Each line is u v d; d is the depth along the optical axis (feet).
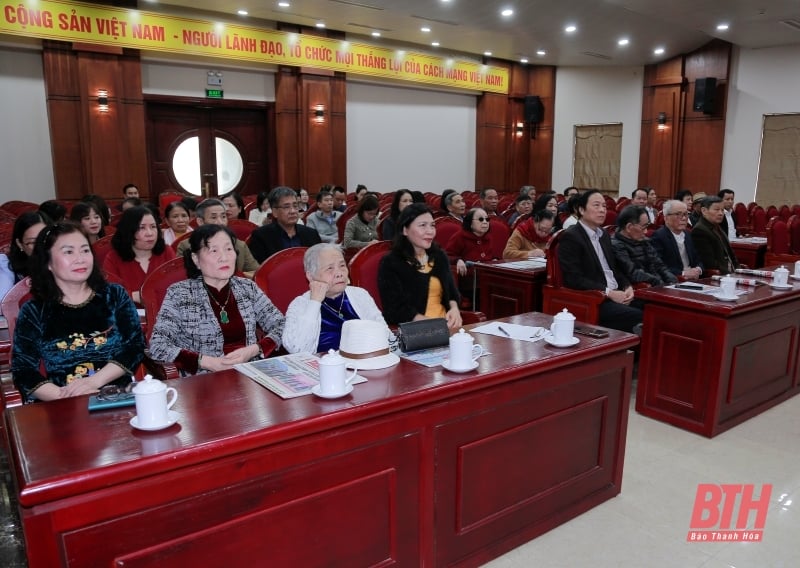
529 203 20.62
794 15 26.05
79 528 3.51
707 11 25.61
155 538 3.78
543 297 11.60
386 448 4.77
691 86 36.22
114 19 24.67
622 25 28.81
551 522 6.32
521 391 5.70
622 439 6.95
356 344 5.53
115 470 3.55
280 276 8.02
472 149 40.22
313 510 4.44
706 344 8.68
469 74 37.73
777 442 8.66
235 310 6.94
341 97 32.24
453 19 27.94
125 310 6.34
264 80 30.40
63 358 6.01
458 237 14.16
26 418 4.34
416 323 6.07
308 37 30.22
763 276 11.00
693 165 36.68
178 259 7.61
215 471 3.94
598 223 11.44
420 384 5.01
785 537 6.37
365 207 16.60
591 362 6.36
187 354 6.33
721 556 6.02
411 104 36.45
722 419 8.91
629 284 11.81
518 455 5.85
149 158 28.37
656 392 9.44
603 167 40.45
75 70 24.71
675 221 12.71
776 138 33.45
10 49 23.93
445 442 5.19
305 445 4.31
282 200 11.93
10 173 24.56
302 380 5.10
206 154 30.07
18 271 8.25
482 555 5.68
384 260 8.57
